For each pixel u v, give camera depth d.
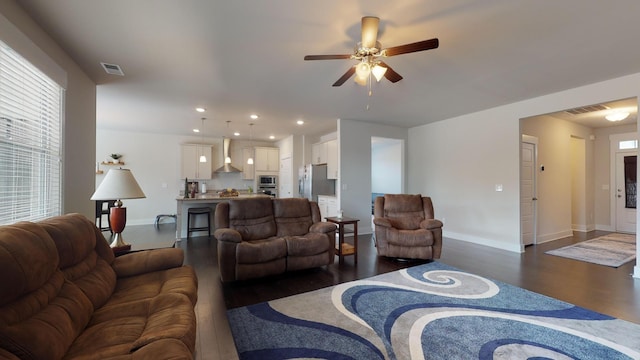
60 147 2.65
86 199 3.25
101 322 1.49
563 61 2.98
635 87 3.30
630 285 3.05
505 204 4.70
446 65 3.07
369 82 3.53
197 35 2.48
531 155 5.15
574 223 6.49
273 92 3.99
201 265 3.77
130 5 2.05
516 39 2.54
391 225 4.21
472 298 2.72
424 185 6.21
